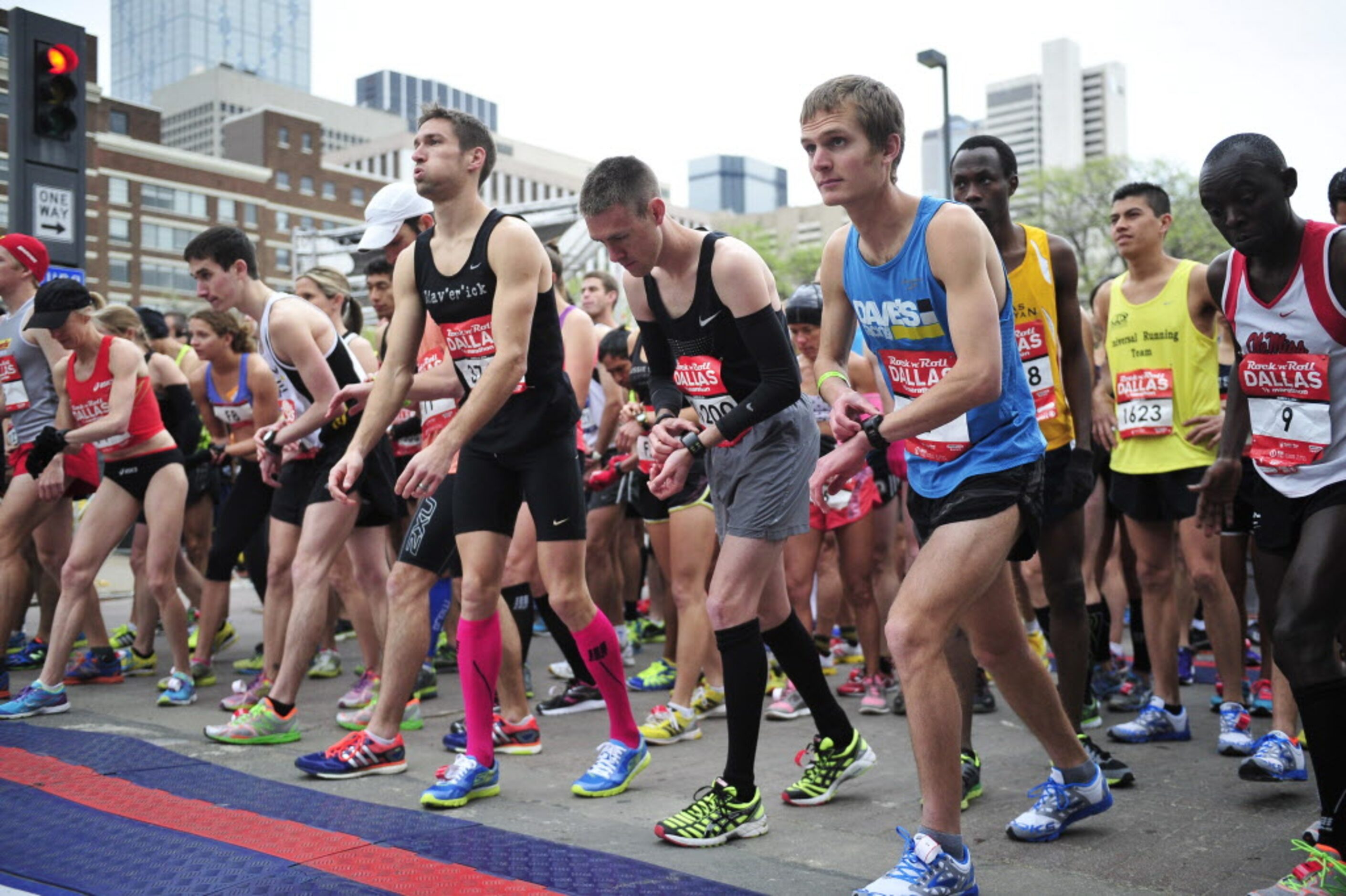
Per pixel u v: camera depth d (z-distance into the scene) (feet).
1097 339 23.54
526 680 19.29
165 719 16.17
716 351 11.14
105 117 208.23
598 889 8.87
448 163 11.91
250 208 230.48
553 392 12.19
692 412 13.19
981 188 12.86
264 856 9.51
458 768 11.78
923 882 8.44
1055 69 495.82
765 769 13.66
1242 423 11.30
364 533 16.56
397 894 8.68
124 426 16.58
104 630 19.53
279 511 16.46
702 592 15.48
